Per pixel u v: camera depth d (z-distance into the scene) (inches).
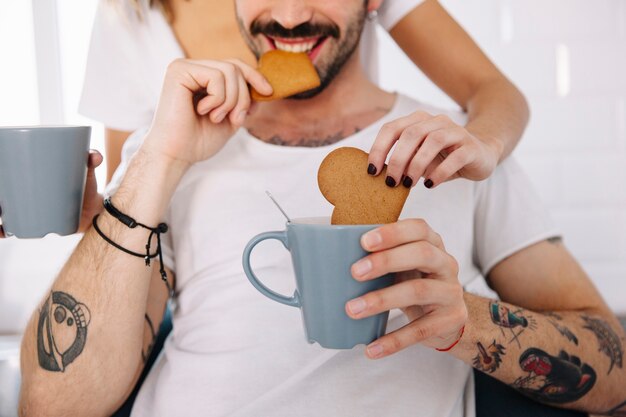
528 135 88.1
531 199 45.2
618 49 86.1
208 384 39.4
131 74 59.0
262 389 38.9
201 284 42.7
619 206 88.3
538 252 44.3
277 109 46.3
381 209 30.0
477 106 47.6
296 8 42.6
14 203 33.5
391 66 86.3
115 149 61.4
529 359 38.4
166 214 44.9
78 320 38.5
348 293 27.8
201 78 37.9
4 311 83.3
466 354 37.8
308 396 38.2
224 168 44.3
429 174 33.3
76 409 38.9
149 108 59.7
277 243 42.1
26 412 38.9
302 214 42.4
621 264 88.6
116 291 38.7
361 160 30.6
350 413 37.9
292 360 39.2
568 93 87.3
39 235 34.0
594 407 40.8
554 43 86.5
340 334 28.4
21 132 32.4
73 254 39.7
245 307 40.8
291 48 44.1
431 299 28.6
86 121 85.8
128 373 40.0
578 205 88.6
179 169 39.6
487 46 87.0
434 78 54.4
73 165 33.9
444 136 31.3
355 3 44.2
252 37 44.8
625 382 40.6
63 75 84.8
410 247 27.7
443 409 38.8
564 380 39.2
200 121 39.4
